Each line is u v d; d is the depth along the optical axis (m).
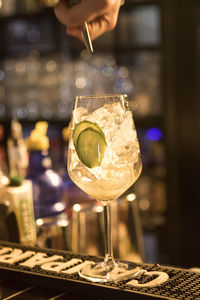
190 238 2.78
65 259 0.82
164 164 2.87
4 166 1.93
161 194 2.88
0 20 3.22
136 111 2.86
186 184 2.76
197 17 2.67
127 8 2.83
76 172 0.74
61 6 1.01
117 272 0.74
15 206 1.07
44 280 0.74
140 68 2.92
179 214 2.78
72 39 3.10
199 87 2.71
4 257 0.84
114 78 2.86
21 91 3.09
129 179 0.74
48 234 1.14
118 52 2.94
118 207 1.24
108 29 1.05
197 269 0.95
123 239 1.23
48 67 3.01
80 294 0.71
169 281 0.71
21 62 3.08
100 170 0.72
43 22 3.18
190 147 2.74
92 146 0.72
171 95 2.73
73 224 1.19
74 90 2.94
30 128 3.15
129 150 0.73
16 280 0.77
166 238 2.85
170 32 2.70
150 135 2.94
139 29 2.96
